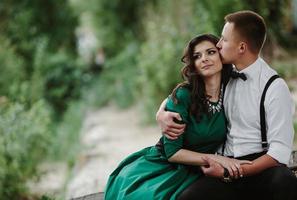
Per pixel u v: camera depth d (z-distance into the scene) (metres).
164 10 14.23
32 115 8.64
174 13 13.08
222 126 3.45
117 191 3.64
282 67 9.98
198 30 10.44
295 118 8.28
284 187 3.19
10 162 7.75
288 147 3.26
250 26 3.32
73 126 13.48
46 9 16.91
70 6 18.42
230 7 9.04
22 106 8.52
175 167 3.54
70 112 14.42
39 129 8.63
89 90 17.64
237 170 3.26
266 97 3.31
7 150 7.75
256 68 3.39
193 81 3.35
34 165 8.44
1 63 11.62
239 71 3.43
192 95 3.34
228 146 3.51
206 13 9.62
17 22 14.78
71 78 16.22
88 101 16.67
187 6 12.14
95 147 10.44
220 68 3.36
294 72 10.41
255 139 3.39
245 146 3.41
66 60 16.38
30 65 14.46
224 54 3.36
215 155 3.36
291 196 3.20
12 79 11.50
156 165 3.58
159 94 11.88
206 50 3.33
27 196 7.80
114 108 15.75
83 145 10.69
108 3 20.58
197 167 3.51
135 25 20.11
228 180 3.32
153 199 3.31
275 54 9.55
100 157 9.56
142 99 13.55
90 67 23.17
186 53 3.38
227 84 3.46
